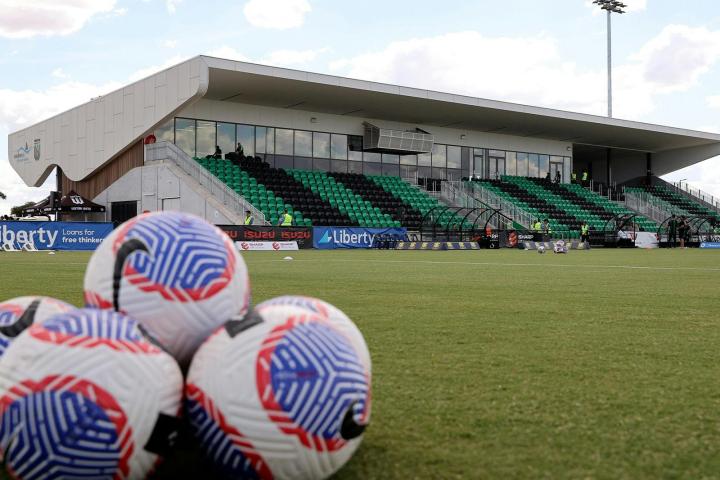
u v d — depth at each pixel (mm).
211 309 2371
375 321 5656
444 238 32219
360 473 2150
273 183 31859
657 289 8906
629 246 37281
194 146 32781
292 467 1918
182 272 2342
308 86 30688
